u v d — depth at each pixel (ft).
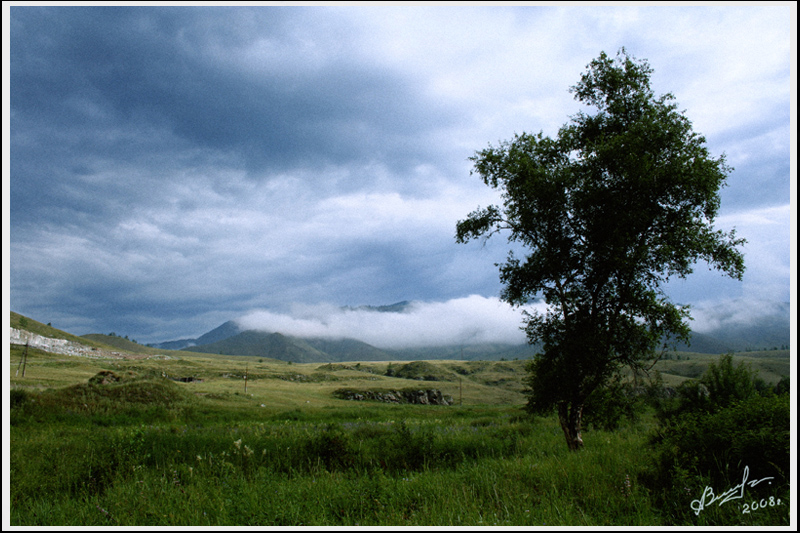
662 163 45.85
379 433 58.23
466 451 43.21
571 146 53.42
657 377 62.39
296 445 38.29
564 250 49.67
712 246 45.32
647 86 50.75
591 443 45.32
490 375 611.06
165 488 24.58
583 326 48.75
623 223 44.57
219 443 42.32
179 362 576.20
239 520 18.72
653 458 24.40
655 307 46.24
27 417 82.84
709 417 24.39
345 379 520.83
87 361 443.32
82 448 35.04
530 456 33.81
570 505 19.21
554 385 48.06
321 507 20.45
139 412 106.52
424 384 498.28
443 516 18.58
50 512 21.35
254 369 565.12
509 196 54.24
